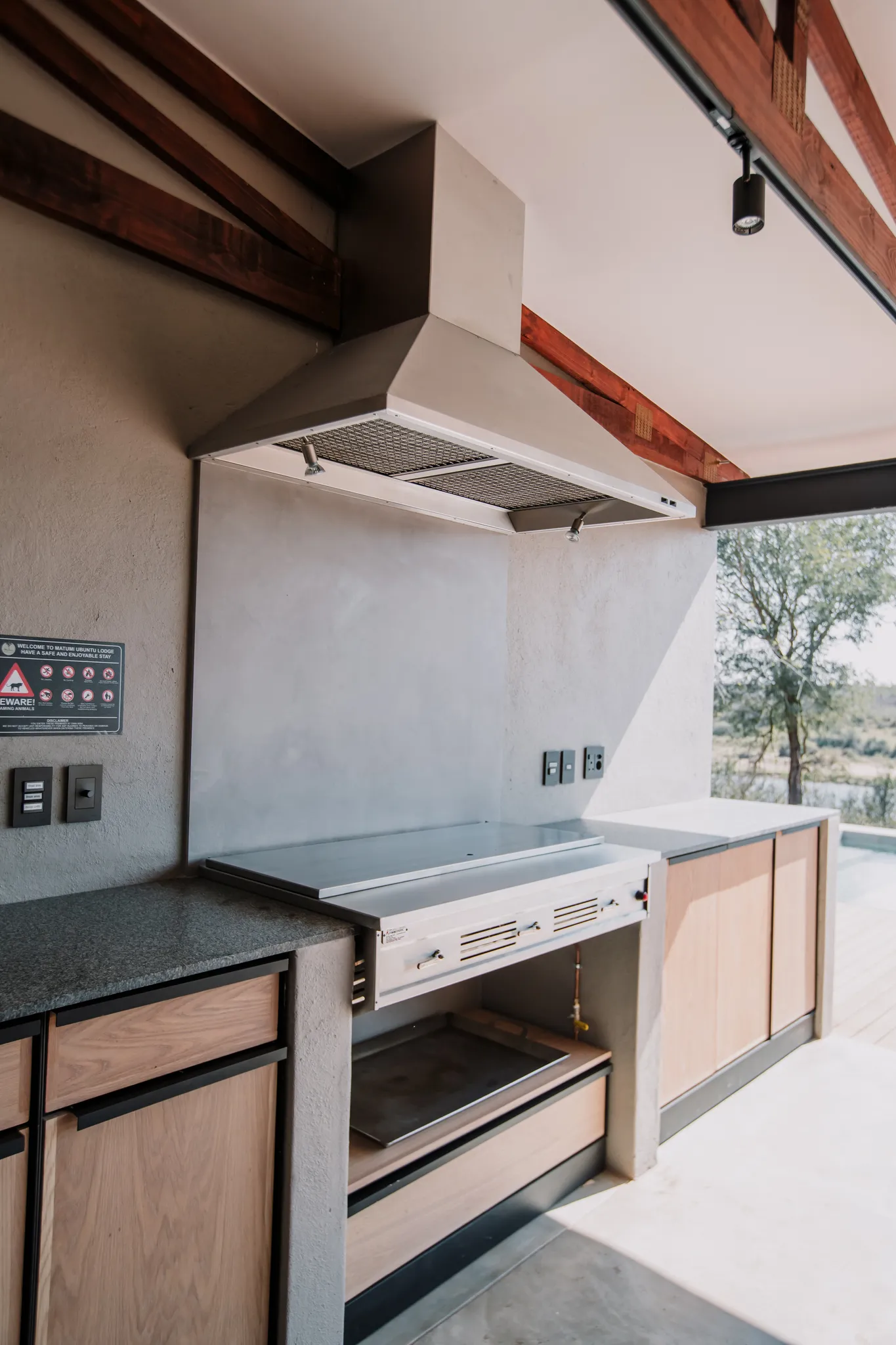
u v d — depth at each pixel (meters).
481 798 2.65
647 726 3.63
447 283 2.05
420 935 1.65
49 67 1.60
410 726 2.40
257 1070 1.46
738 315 2.78
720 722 10.49
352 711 2.23
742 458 3.90
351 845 2.15
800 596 10.04
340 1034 1.57
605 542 3.35
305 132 2.07
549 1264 2.01
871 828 7.73
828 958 3.56
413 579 2.40
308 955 1.51
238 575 1.96
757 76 1.75
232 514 1.94
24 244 1.62
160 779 1.86
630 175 2.19
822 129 2.18
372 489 2.20
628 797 3.53
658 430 3.44
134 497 1.80
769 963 3.20
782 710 10.13
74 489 1.70
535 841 2.31
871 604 9.72
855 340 2.88
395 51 1.82
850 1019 3.81
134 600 1.80
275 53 1.83
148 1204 1.31
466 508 2.48
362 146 2.12
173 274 1.86
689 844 2.67
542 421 1.88
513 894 1.85
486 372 1.93
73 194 1.62
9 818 1.63
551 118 2.01
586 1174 2.36
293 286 2.05
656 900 2.41
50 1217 1.20
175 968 1.31
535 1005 2.58
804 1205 2.29
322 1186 1.54
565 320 2.85
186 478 1.89
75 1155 1.23
